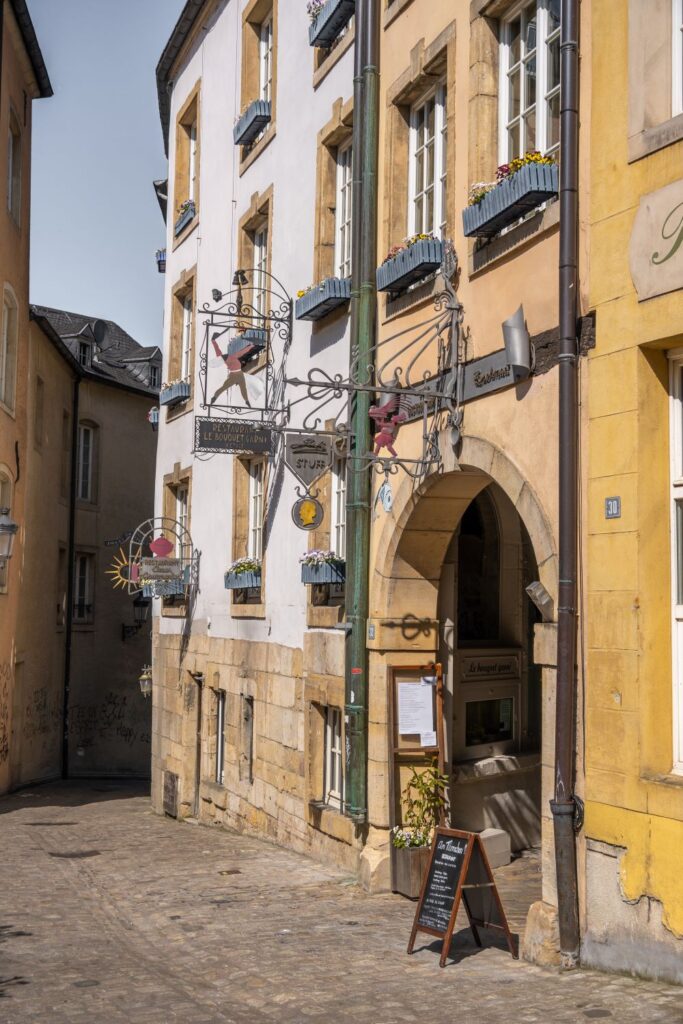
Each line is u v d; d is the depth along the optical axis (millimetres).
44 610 28109
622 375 7754
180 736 19766
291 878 12234
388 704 11352
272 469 15555
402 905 10594
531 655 13352
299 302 13773
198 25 20328
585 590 7965
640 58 7734
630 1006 6723
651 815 7262
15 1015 7156
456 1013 6859
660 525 7609
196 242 20078
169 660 20734
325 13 13398
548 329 8656
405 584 11469
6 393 23297
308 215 14609
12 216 23297
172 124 22328
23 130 24078
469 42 10180
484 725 12773
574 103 8281
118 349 39094
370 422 11969
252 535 17016
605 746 7680
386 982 7711
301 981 7848
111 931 10039
